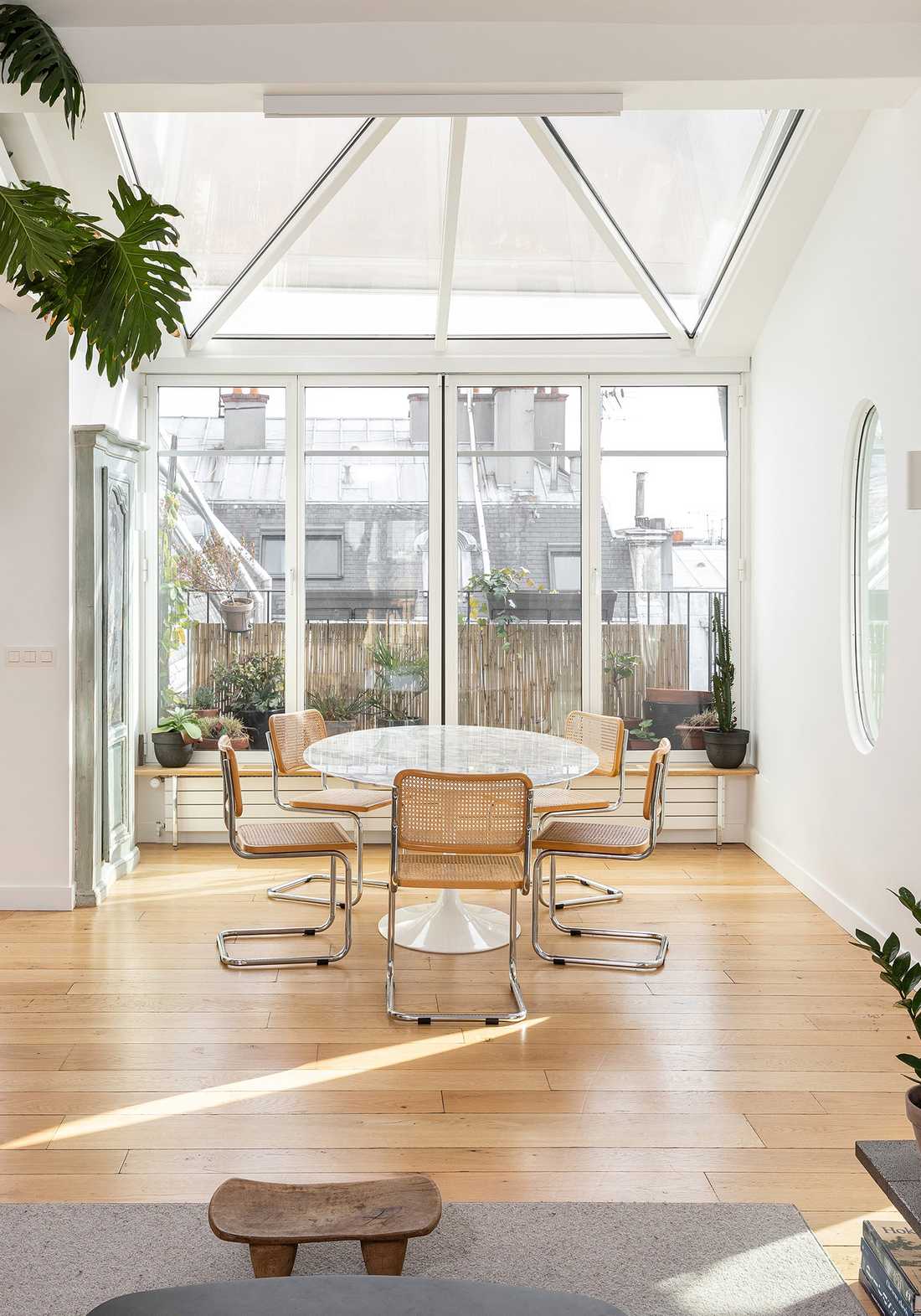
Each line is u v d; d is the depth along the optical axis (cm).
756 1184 249
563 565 601
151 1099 286
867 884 417
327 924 429
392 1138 266
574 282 543
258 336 588
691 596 602
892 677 390
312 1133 269
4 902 464
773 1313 205
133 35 338
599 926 440
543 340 589
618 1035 330
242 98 350
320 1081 298
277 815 582
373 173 460
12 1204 238
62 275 310
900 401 381
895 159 382
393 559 600
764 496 563
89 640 470
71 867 467
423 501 600
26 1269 215
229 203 475
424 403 597
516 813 339
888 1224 215
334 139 437
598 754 488
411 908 453
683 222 497
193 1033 330
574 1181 249
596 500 596
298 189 468
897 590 385
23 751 464
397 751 424
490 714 604
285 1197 214
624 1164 256
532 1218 234
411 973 386
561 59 343
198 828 587
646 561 601
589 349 588
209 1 337
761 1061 312
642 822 591
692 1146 265
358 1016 345
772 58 344
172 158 441
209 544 597
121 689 522
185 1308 156
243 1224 203
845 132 416
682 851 582
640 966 390
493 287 546
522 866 360
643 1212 237
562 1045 323
